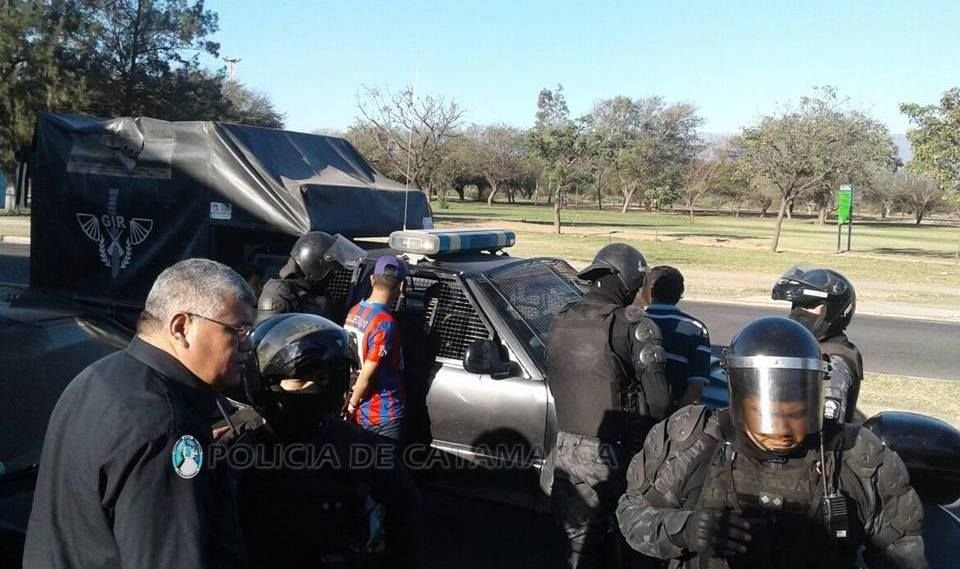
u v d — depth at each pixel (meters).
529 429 4.61
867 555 2.35
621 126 80.31
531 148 43.09
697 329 4.34
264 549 2.57
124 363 2.10
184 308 2.13
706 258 28.61
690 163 78.75
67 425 2.04
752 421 2.23
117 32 39.47
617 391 3.80
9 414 3.55
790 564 2.25
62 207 7.52
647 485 2.46
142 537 1.90
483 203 82.00
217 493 2.12
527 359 4.72
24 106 34.97
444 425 4.84
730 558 2.27
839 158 32.69
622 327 3.81
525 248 29.08
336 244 5.17
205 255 6.84
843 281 3.79
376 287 4.50
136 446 1.93
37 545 2.02
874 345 13.23
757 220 75.88
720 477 2.34
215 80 43.28
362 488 2.64
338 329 2.62
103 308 7.21
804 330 2.27
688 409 2.52
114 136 7.21
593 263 4.05
